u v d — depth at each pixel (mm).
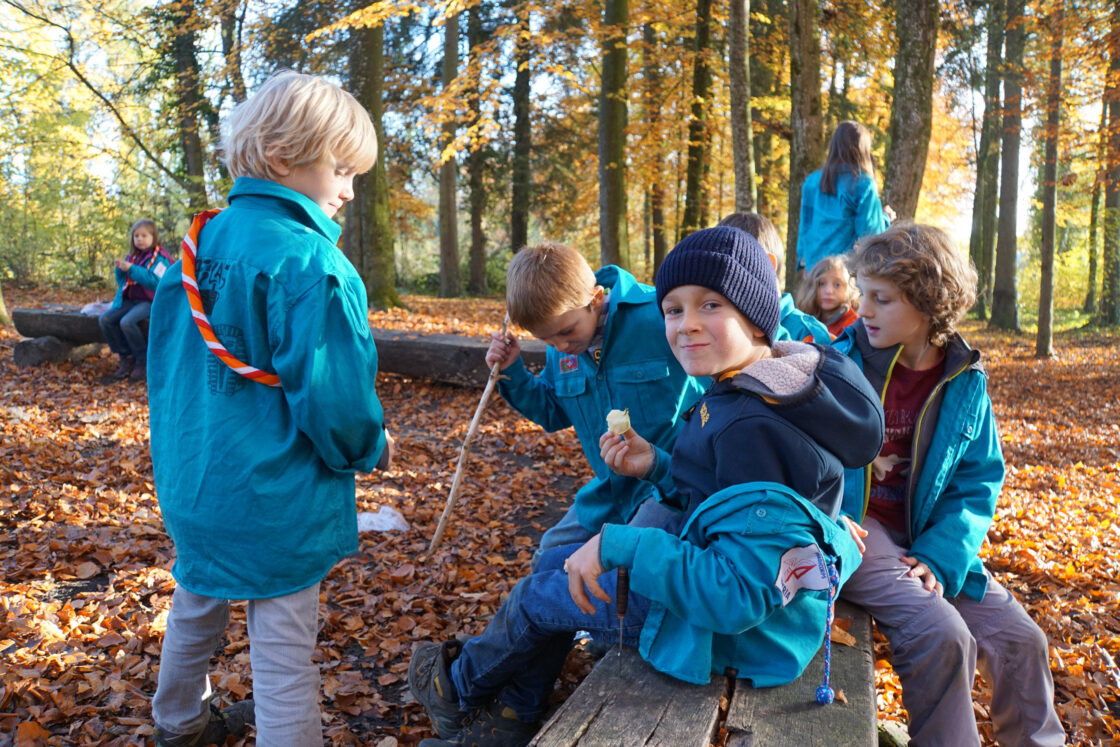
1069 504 6426
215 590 2168
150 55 23250
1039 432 9773
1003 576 4688
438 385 8898
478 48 14000
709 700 1894
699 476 1935
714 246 1820
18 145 22625
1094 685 3529
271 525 2131
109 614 3754
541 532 5305
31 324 9844
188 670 2379
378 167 15453
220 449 2121
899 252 2398
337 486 2266
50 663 3246
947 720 2270
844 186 5438
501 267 30328
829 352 1942
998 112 20344
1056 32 15953
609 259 15117
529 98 25328
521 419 7852
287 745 2176
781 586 1743
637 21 16703
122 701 3057
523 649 2301
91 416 7594
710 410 1896
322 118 2133
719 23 17328
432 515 5398
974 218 24328
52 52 21203
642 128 19953
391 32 20516
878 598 2355
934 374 2529
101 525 4859
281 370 2061
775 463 1786
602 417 2863
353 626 3852
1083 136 18000
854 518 2451
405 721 3131
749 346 1883
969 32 17828
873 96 20328
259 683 2199
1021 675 2498
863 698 1928
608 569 1905
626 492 2896
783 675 1959
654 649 2020
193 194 20031
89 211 23891
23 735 2775
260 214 2150
